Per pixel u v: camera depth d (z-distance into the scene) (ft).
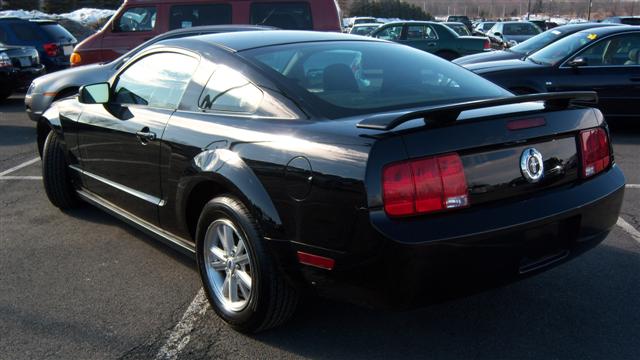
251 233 9.55
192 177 10.73
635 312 10.89
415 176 8.21
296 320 10.80
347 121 9.23
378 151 8.20
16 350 9.99
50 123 16.29
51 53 44.04
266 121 9.91
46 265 13.50
